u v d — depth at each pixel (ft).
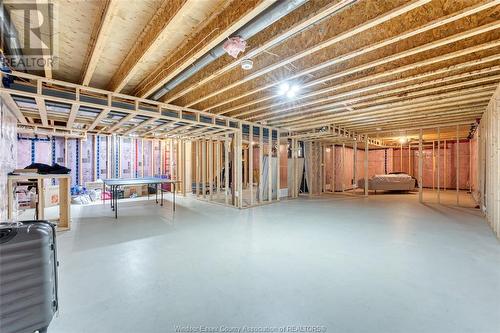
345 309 6.39
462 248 10.93
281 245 11.34
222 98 15.48
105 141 28.73
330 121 22.15
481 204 20.25
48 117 16.92
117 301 6.76
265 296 7.00
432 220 16.55
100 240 12.12
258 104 17.13
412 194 31.68
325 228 14.42
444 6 7.23
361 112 18.44
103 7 7.28
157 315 6.14
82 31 8.61
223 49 8.45
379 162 44.14
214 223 15.65
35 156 23.98
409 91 14.21
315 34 8.68
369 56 10.14
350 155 39.63
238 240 12.10
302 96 14.05
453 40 8.25
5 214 12.02
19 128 20.34
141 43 9.16
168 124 18.35
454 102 15.94
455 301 6.74
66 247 11.09
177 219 16.79
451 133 31.07
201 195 29.12
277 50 10.00
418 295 7.04
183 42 9.55
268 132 25.25
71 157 26.22
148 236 12.78
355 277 8.16
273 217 17.49
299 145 31.45
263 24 7.22
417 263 9.29
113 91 13.20
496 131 13.47
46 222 6.14
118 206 21.84
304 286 7.57
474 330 5.57
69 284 7.70
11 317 5.24
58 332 5.55
